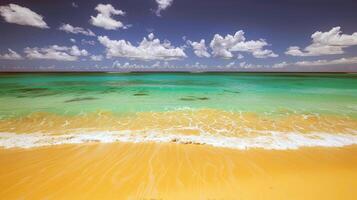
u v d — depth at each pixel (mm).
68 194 3541
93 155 5066
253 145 5770
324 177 4105
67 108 10406
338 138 6352
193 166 4516
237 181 3943
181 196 3500
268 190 3668
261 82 30125
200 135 6586
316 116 8930
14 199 3414
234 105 11406
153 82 30359
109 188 3709
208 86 23422
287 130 7137
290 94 16000
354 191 3648
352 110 10008
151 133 6758
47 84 24812
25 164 4578
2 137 6312
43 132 6836
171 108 10594
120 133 6746
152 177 4066
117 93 16516
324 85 23969
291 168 4457
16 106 10836
